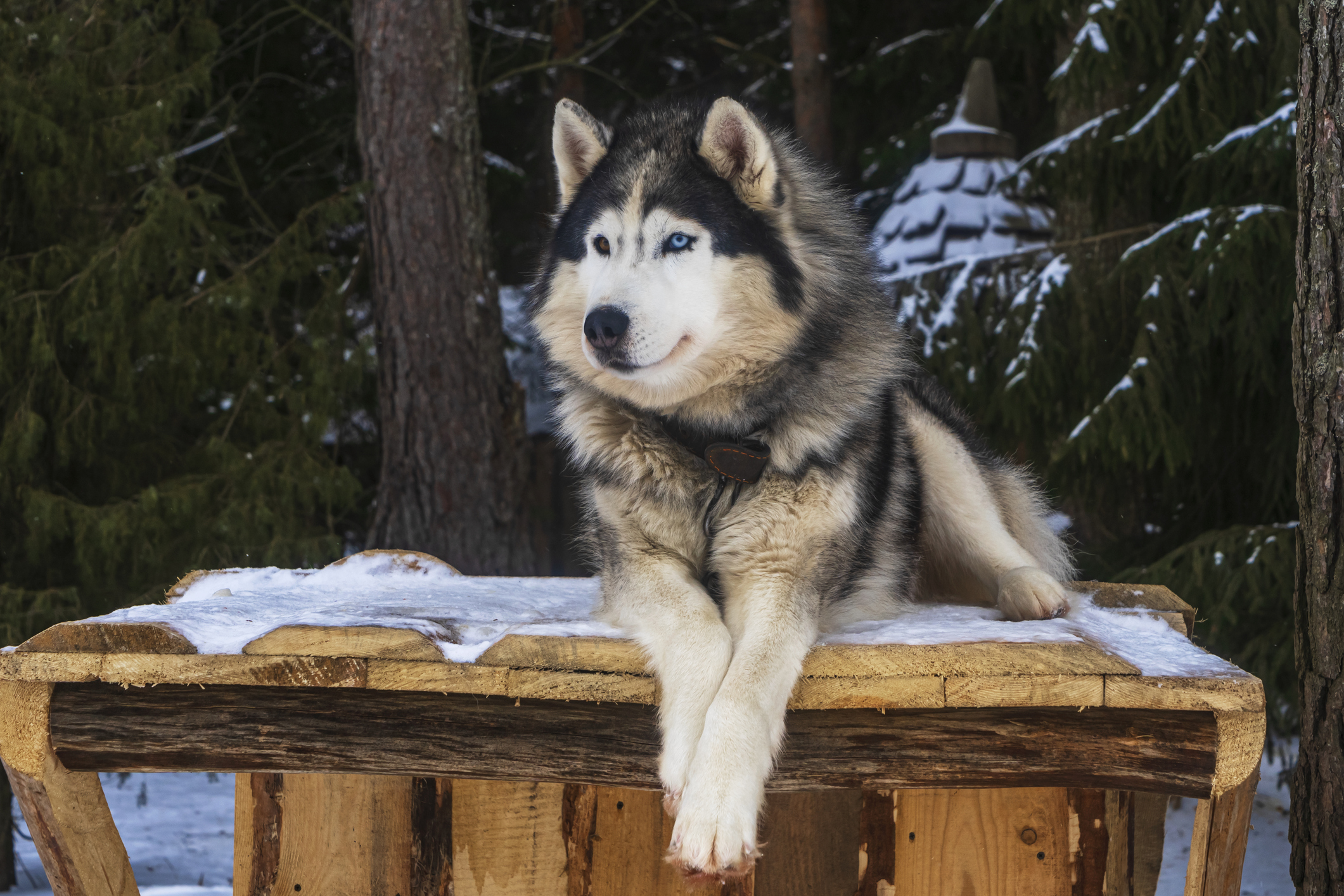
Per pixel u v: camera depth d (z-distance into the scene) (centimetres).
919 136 1055
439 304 691
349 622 226
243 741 218
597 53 970
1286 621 544
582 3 1123
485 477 696
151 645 214
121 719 218
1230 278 526
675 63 1267
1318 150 271
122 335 694
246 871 269
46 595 645
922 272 678
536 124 1140
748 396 256
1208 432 602
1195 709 204
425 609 271
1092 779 209
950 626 242
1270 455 590
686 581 246
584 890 260
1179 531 638
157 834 709
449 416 691
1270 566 532
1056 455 573
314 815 268
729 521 253
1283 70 558
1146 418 545
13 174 702
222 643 217
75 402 697
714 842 187
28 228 720
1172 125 583
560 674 215
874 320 283
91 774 228
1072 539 389
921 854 259
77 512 661
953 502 316
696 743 207
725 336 254
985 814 259
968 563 318
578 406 272
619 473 262
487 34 1086
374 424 959
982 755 211
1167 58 619
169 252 714
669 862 191
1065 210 689
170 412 769
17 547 685
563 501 1039
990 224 704
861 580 271
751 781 195
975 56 1020
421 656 214
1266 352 540
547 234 304
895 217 734
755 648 216
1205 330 550
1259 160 542
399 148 691
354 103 997
